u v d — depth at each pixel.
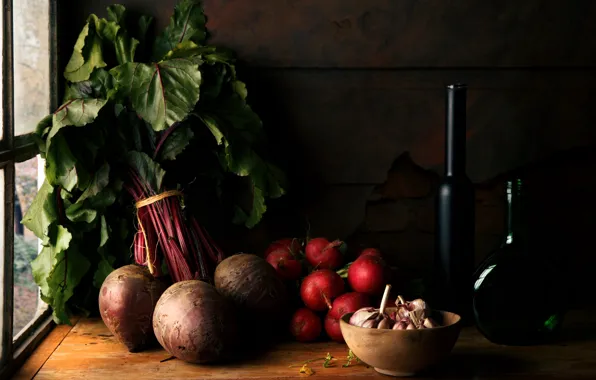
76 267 1.58
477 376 1.29
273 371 1.32
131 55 1.65
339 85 1.77
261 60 1.75
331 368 1.34
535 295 1.45
